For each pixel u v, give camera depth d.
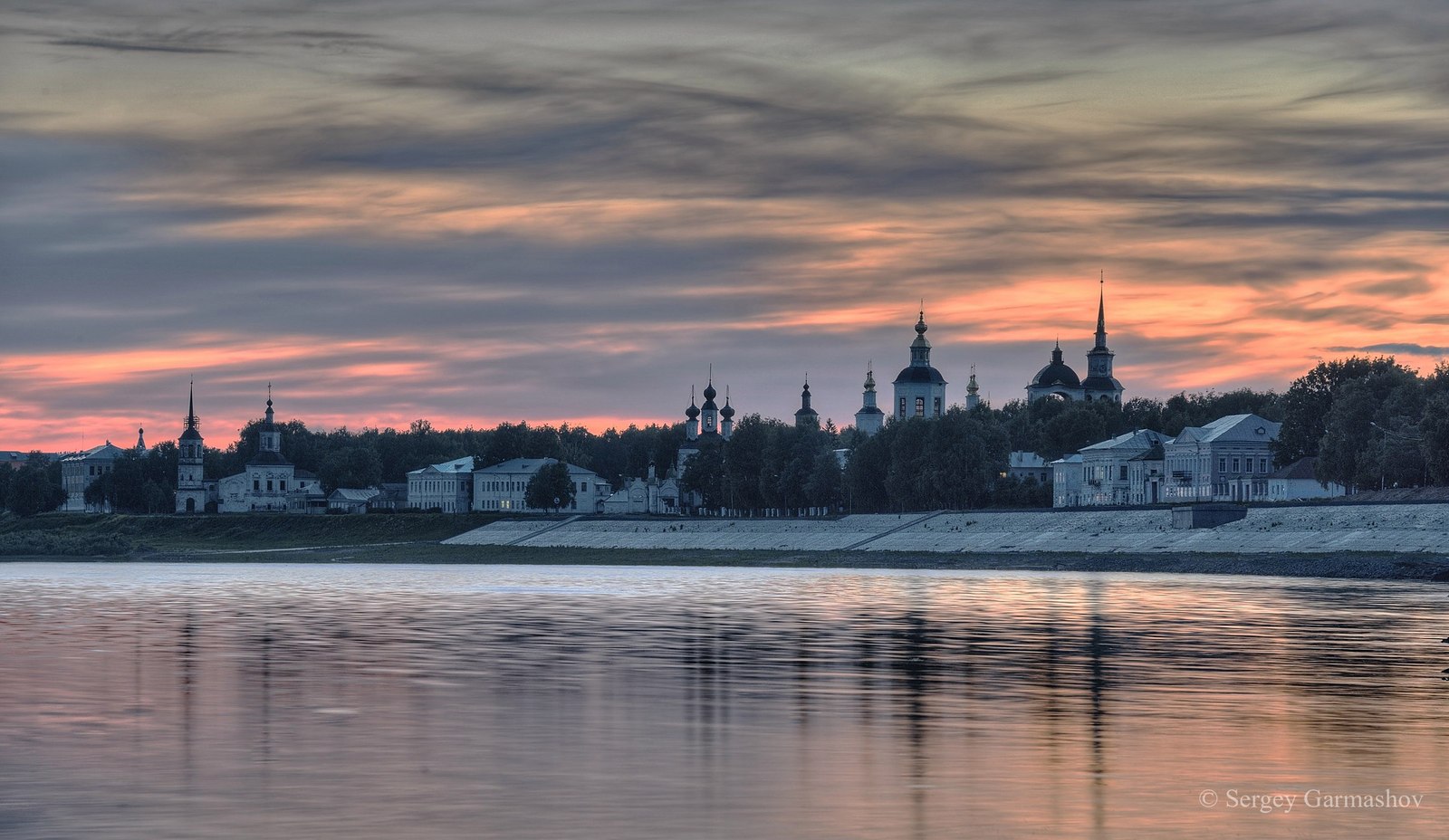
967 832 44.75
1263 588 152.50
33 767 53.97
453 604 138.38
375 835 44.28
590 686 74.75
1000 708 67.38
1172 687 74.06
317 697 71.00
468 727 62.47
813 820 46.06
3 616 122.38
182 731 61.34
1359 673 79.25
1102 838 44.12
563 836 44.12
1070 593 147.38
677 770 53.38
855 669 81.81
